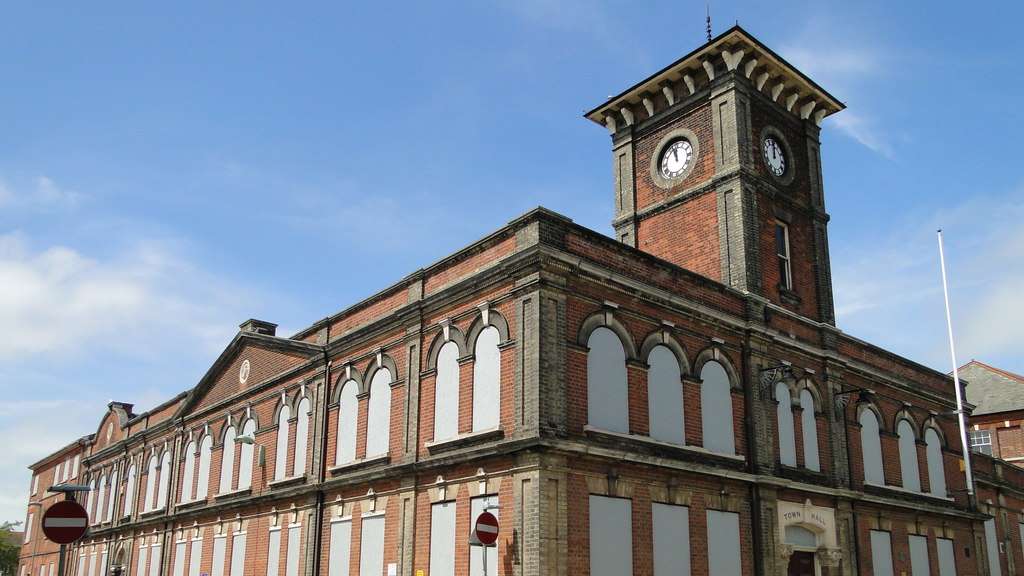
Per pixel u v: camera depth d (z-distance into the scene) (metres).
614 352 21.97
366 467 25.95
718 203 28.78
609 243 22.61
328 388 29.45
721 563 22.86
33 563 64.56
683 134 30.81
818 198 31.72
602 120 34.03
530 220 21.27
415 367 24.59
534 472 19.27
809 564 26.25
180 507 38.91
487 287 22.30
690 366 23.94
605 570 19.97
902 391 33.25
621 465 21.02
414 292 25.55
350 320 29.12
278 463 31.64
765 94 30.89
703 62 30.06
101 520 50.25
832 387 28.91
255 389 34.50
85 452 56.94
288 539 29.48
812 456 27.30
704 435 23.70
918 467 32.94
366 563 24.94
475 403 21.95
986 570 34.44
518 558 19.12
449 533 21.83
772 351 26.78
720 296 25.72
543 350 20.09
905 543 30.42
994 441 52.66
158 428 43.84
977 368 55.84
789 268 29.58
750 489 24.42
